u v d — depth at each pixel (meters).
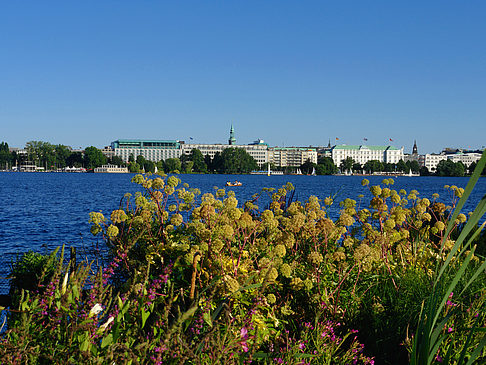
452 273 4.77
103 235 4.88
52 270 5.52
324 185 103.06
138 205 5.03
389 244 5.63
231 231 4.33
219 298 3.91
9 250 15.74
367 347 4.20
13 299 3.98
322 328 3.73
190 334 3.06
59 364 2.62
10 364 2.51
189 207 5.26
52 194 58.44
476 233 2.09
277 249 4.42
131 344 2.94
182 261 4.34
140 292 3.44
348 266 4.71
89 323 2.80
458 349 3.43
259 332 3.58
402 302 4.49
